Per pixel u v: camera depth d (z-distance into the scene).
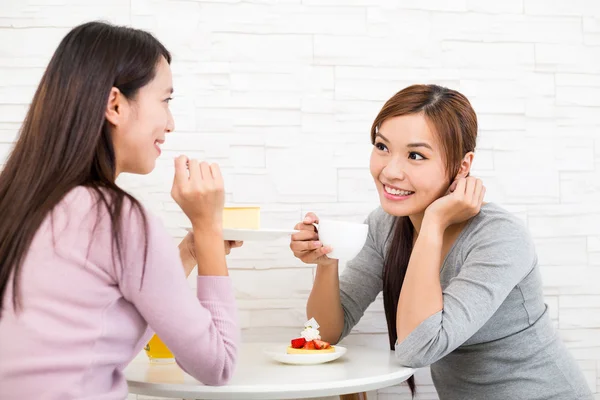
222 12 1.71
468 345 1.36
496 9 1.82
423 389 1.77
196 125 1.71
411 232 1.48
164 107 1.09
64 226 0.93
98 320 0.93
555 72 1.84
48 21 1.66
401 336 1.24
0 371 0.89
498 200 1.81
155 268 0.95
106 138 1.02
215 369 1.01
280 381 1.10
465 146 1.35
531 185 1.82
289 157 1.73
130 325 0.98
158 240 0.96
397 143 1.32
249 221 1.28
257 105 1.72
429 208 1.29
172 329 0.97
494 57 1.81
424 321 1.20
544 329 1.34
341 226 1.35
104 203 0.94
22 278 0.91
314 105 1.74
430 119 1.31
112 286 0.95
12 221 0.93
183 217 1.69
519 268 1.27
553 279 1.82
